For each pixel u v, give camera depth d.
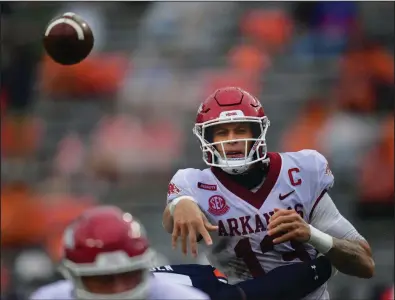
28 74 28.73
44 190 26.44
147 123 27.45
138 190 26.20
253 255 12.94
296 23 30.02
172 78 28.36
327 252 12.16
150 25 30.03
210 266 12.77
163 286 9.65
